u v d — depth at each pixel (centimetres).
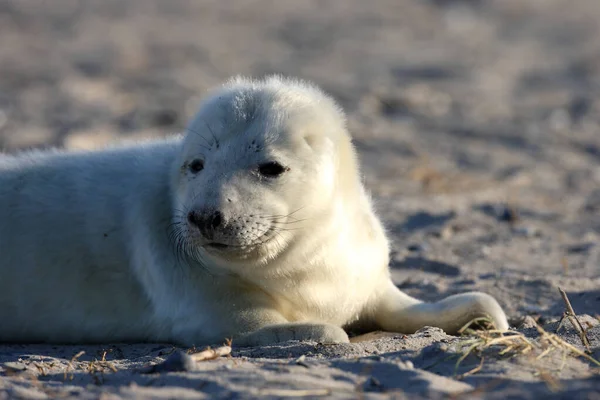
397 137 3669
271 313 1477
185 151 1462
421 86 4841
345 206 1491
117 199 1586
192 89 4584
